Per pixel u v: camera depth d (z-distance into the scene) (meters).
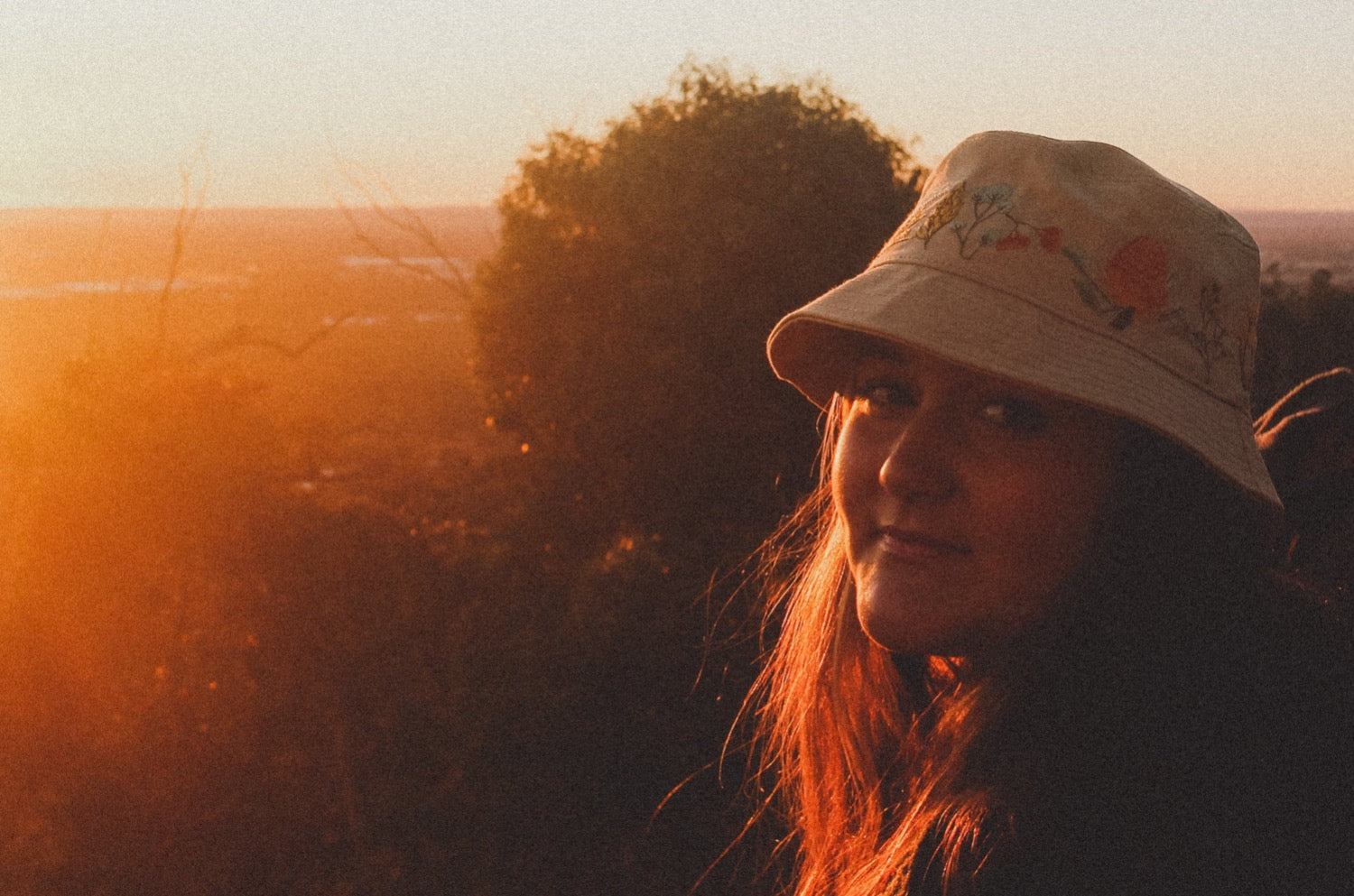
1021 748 0.74
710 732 6.05
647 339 11.30
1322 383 1.09
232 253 150.12
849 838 1.07
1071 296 0.67
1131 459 0.69
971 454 0.69
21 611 6.25
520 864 5.79
